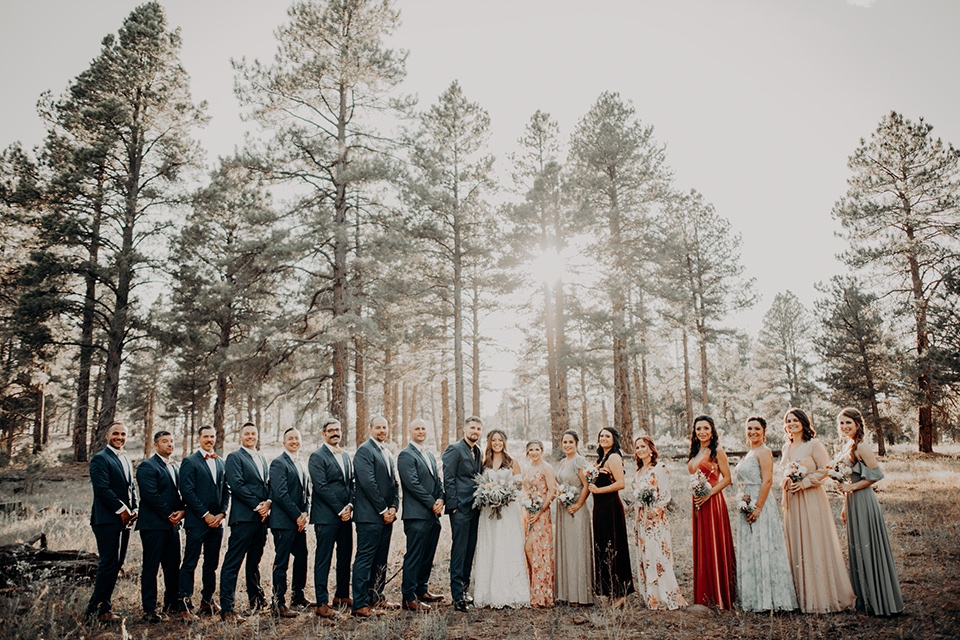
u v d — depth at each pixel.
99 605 5.45
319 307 17.69
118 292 19.92
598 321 19.81
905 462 18.09
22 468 19.20
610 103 22.22
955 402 19.41
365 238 16.30
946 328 18.16
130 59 21.77
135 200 20.12
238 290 17.08
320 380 17.23
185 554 5.79
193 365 20.67
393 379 21.73
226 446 31.02
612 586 5.72
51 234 18.69
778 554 5.42
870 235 22.09
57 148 21.83
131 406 27.72
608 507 6.03
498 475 6.34
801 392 28.83
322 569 5.83
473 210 21.47
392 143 17.58
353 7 16.88
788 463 5.70
